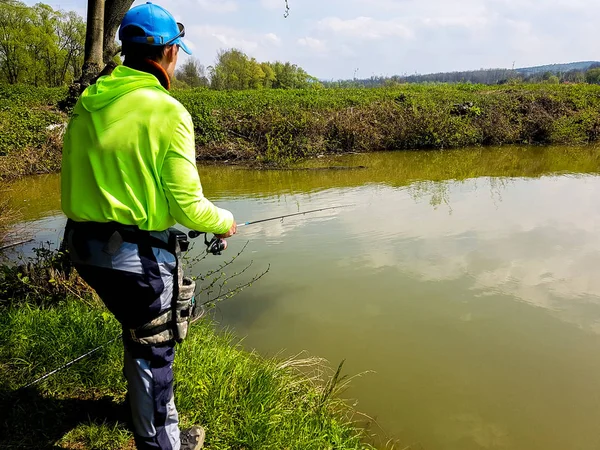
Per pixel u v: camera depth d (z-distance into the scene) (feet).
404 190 31.30
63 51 156.66
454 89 76.79
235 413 9.36
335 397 11.24
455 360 12.77
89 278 6.33
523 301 15.81
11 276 12.86
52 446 8.02
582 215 24.80
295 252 20.06
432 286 16.88
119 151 5.86
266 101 58.54
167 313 6.61
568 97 61.98
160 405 6.81
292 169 41.01
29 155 39.42
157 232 6.40
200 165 44.47
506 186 31.99
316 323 14.53
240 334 13.94
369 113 54.13
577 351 13.14
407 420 10.62
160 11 6.45
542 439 10.12
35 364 9.81
